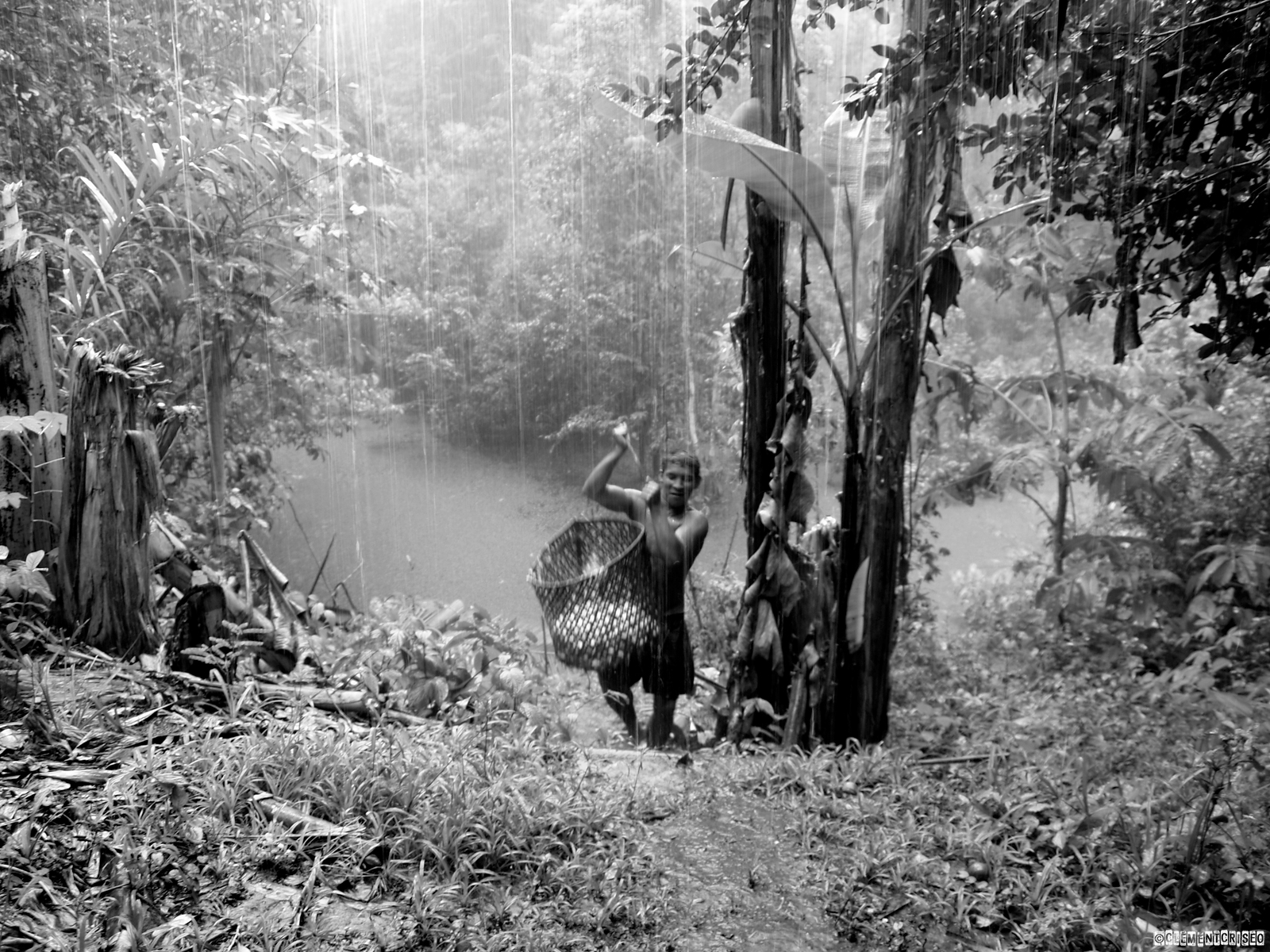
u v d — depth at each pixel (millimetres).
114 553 3656
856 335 5555
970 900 3037
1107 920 2834
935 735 5402
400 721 3848
